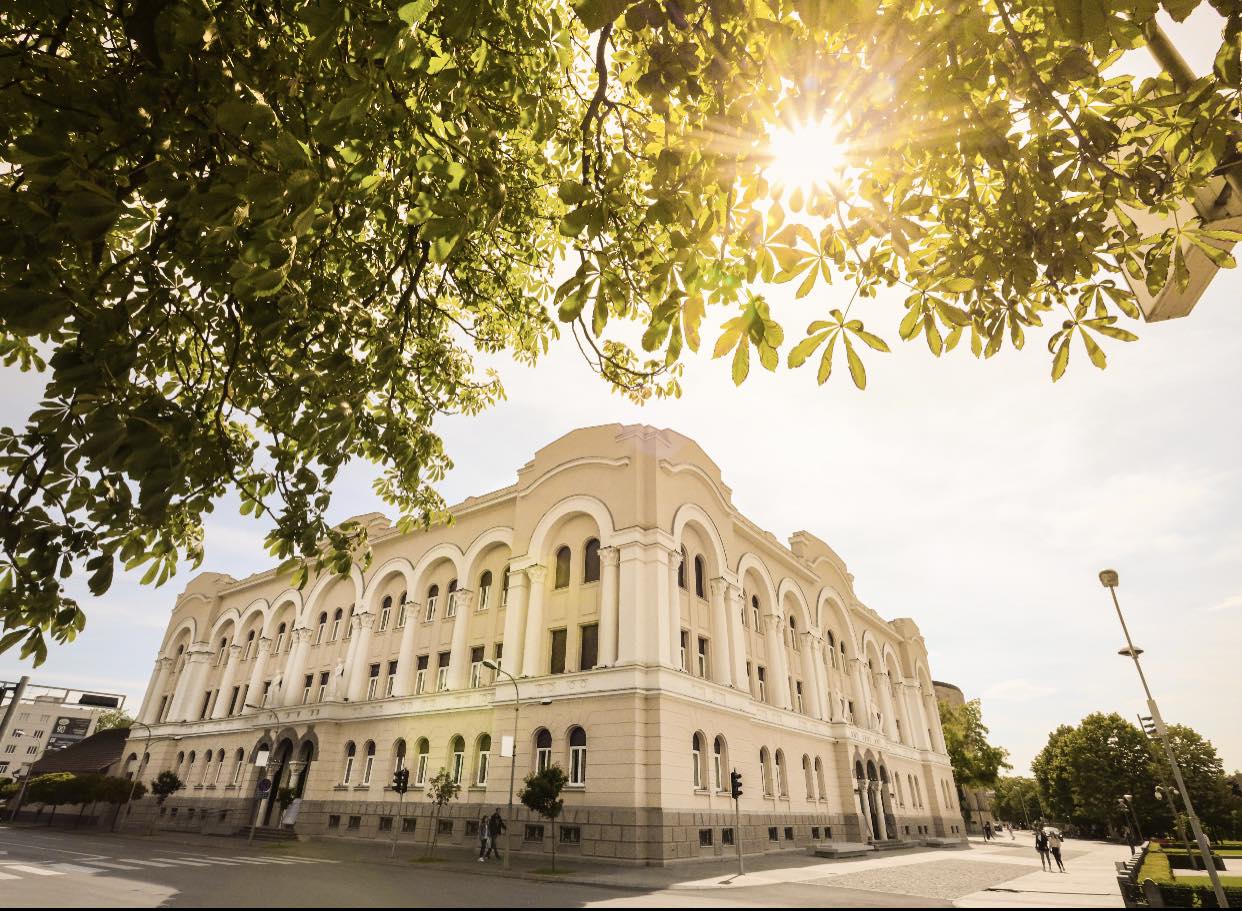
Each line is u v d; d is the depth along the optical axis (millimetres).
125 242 5188
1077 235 4219
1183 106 3557
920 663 52062
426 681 28281
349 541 6707
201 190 3781
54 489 4039
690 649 24531
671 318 3244
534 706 22891
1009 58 3664
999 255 4379
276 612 37750
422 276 8859
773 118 3555
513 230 7828
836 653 38688
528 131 4984
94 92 3646
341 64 3992
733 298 3416
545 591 25625
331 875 14047
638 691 20734
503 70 4512
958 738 60094
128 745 41969
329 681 32250
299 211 3291
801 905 12664
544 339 9297
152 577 4980
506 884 14594
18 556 4082
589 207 3303
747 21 3387
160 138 3699
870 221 3910
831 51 3426
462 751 25109
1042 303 4973
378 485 9406
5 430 3781
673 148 3598
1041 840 24188
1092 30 2656
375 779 27047
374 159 3916
